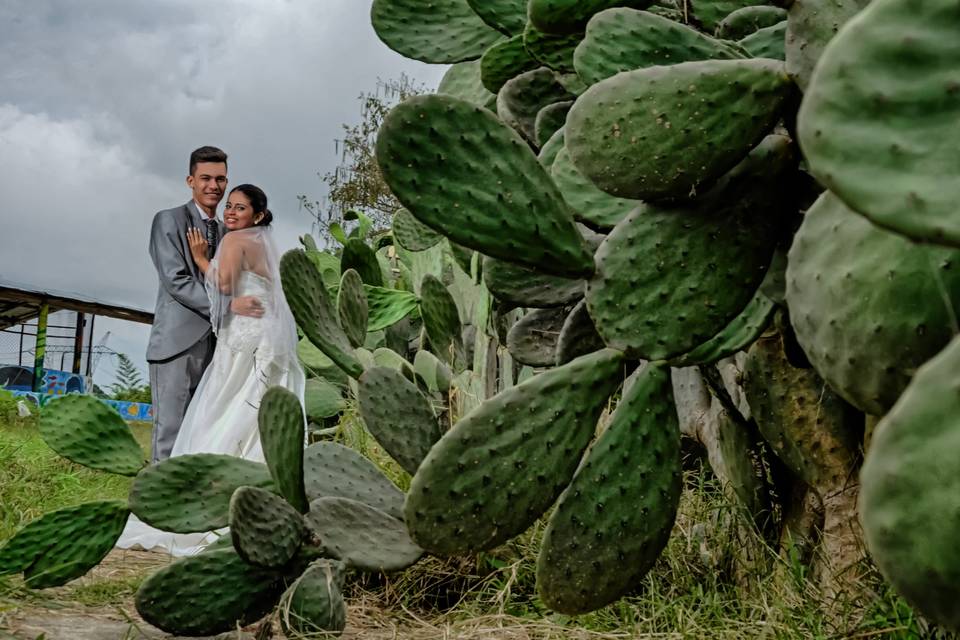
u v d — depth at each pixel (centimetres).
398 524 266
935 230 105
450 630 247
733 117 188
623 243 203
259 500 235
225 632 250
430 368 422
